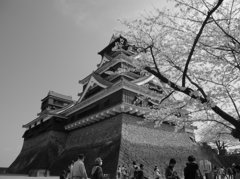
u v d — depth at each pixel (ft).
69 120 126.72
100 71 124.67
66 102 176.24
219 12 28.07
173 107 32.32
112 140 86.63
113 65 112.27
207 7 26.68
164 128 98.02
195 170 25.03
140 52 30.35
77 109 119.34
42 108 177.27
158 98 39.52
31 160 127.24
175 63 31.37
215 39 29.25
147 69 28.86
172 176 28.91
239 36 27.73
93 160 88.12
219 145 111.86
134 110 89.10
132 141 84.17
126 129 86.43
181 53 30.94
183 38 30.76
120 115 90.07
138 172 37.88
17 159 152.87
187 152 95.66
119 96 89.76
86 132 110.32
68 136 127.75
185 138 102.27
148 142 88.33
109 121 95.76
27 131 160.76
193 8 27.53
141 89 90.79
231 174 69.00
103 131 96.48
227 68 30.30
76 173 26.78
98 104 102.32
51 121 129.49
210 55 30.50
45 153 117.60
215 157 105.29
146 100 49.62
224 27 28.35
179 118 33.37
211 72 30.91
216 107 25.64
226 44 28.50
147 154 83.35
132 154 79.51
